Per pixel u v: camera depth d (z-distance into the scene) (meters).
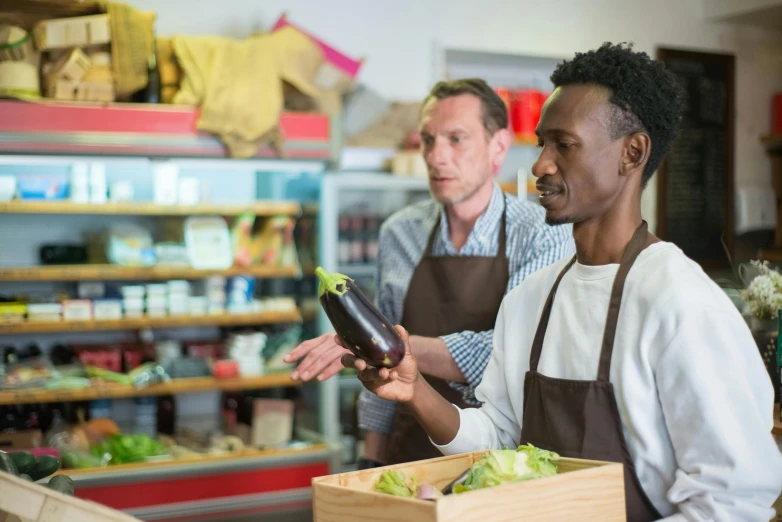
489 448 1.56
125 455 3.82
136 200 4.09
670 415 1.28
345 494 1.18
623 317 1.35
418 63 5.09
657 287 1.32
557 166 1.39
